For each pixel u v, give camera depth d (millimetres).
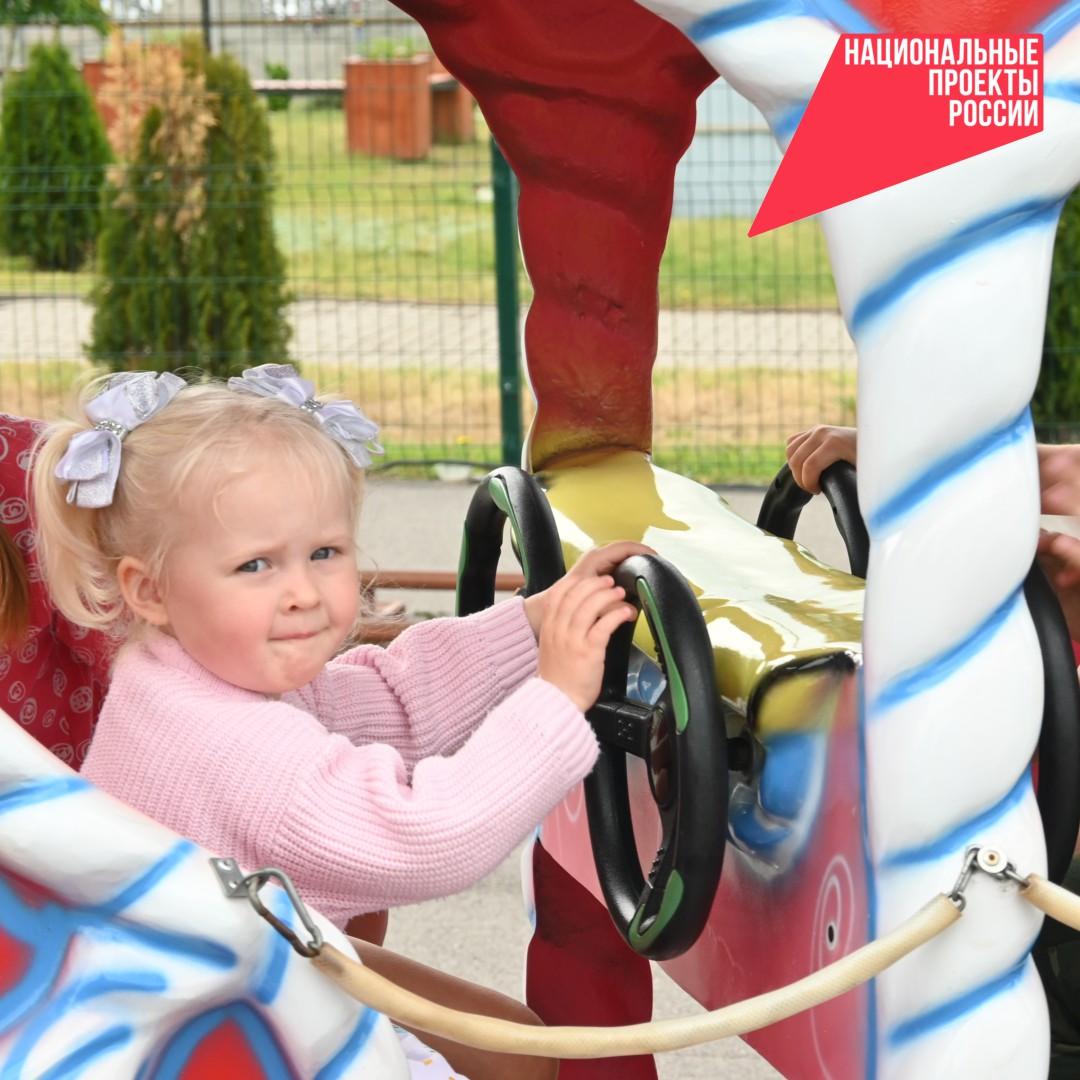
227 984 1174
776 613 1497
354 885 1418
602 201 1961
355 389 7789
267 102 8125
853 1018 1298
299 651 1543
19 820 1143
